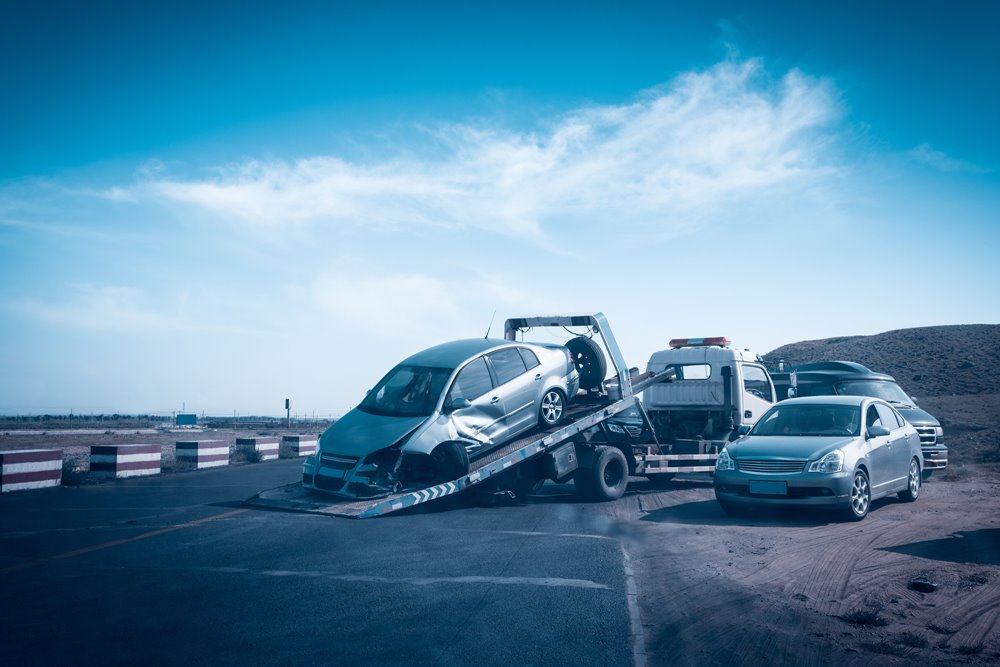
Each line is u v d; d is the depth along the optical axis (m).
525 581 6.96
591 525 10.26
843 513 10.83
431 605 6.15
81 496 13.92
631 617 5.84
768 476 10.75
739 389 15.16
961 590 6.79
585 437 13.25
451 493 10.98
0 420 91.00
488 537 9.19
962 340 74.44
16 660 4.80
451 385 11.59
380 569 7.44
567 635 5.38
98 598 6.33
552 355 13.24
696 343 16.03
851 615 5.93
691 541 9.07
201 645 5.12
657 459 14.13
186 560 7.85
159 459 19.20
